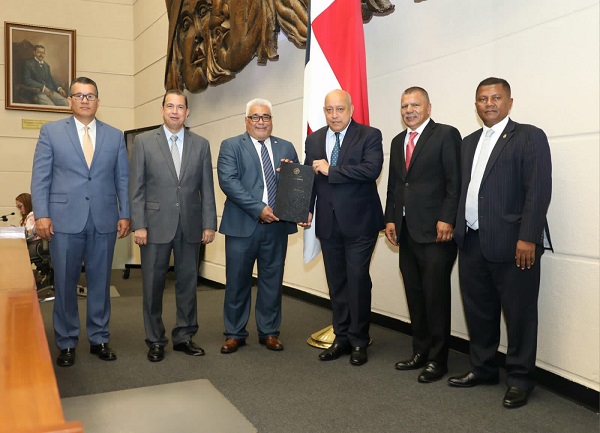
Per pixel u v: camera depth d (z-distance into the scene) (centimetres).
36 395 87
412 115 313
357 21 362
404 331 420
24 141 823
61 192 334
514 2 320
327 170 329
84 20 852
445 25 371
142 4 834
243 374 321
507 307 279
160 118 784
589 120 277
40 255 565
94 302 354
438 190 310
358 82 360
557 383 294
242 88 615
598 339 273
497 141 277
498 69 331
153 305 352
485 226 275
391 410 268
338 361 346
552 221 297
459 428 248
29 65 820
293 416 261
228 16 570
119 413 262
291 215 336
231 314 372
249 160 359
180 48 678
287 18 475
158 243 346
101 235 344
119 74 873
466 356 360
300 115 520
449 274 312
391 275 432
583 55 279
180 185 351
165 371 326
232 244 364
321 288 513
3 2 808
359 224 335
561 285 293
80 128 340
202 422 251
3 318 132
